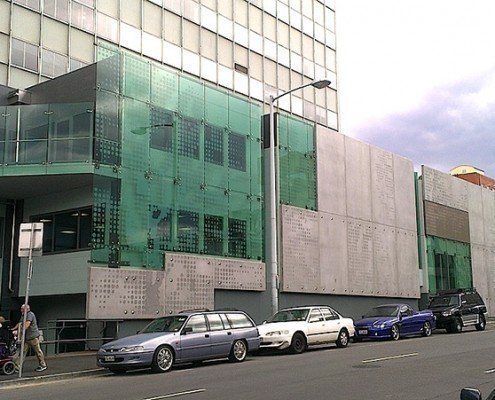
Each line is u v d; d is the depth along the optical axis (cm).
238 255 2573
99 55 2158
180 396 1105
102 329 2128
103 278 2028
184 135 2422
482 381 1226
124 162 2172
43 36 2811
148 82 2312
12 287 2373
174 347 1546
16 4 2728
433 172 3953
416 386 1172
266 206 2744
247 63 3762
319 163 3031
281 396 1076
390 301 3397
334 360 1661
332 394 1088
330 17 4500
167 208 2302
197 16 3512
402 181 3641
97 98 2123
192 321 1634
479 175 4925
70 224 2284
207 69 3506
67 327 2069
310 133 3033
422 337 2562
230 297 2512
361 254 3200
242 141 2694
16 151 2088
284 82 3994
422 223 3784
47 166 2067
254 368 1529
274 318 2086
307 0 4316
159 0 3325
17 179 2130
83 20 2980
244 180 2670
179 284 2277
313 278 2855
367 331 2369
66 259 2256
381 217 3406
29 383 1402
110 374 1542
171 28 3362
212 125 2558
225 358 1784
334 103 4375
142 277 2147
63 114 2116
